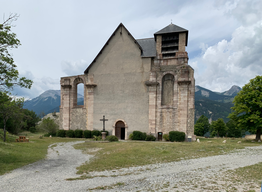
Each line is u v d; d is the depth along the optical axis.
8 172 10.04
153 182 8.46
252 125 26.64
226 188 7.33
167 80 31.42
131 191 7.33
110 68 34.25
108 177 9.39
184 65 30.67
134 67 32.84
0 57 12.71
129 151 16.42
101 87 34.44
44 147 20.78
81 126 35.22
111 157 14.37
